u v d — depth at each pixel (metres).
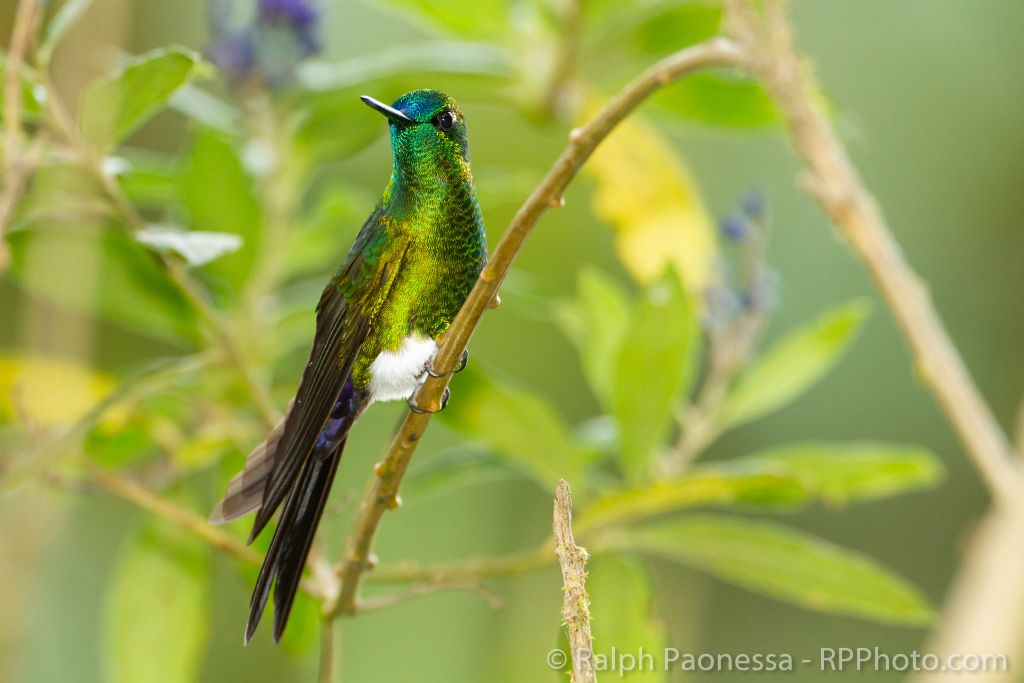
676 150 3.33
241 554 3.15
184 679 3.19
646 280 3.22
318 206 3.21
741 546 3.18
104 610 3.33
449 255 3.13
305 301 3.21
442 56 3.20
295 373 3.21
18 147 3.13
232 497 3.11
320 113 3.19
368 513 3.11
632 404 3.17
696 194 3.23
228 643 3.35
